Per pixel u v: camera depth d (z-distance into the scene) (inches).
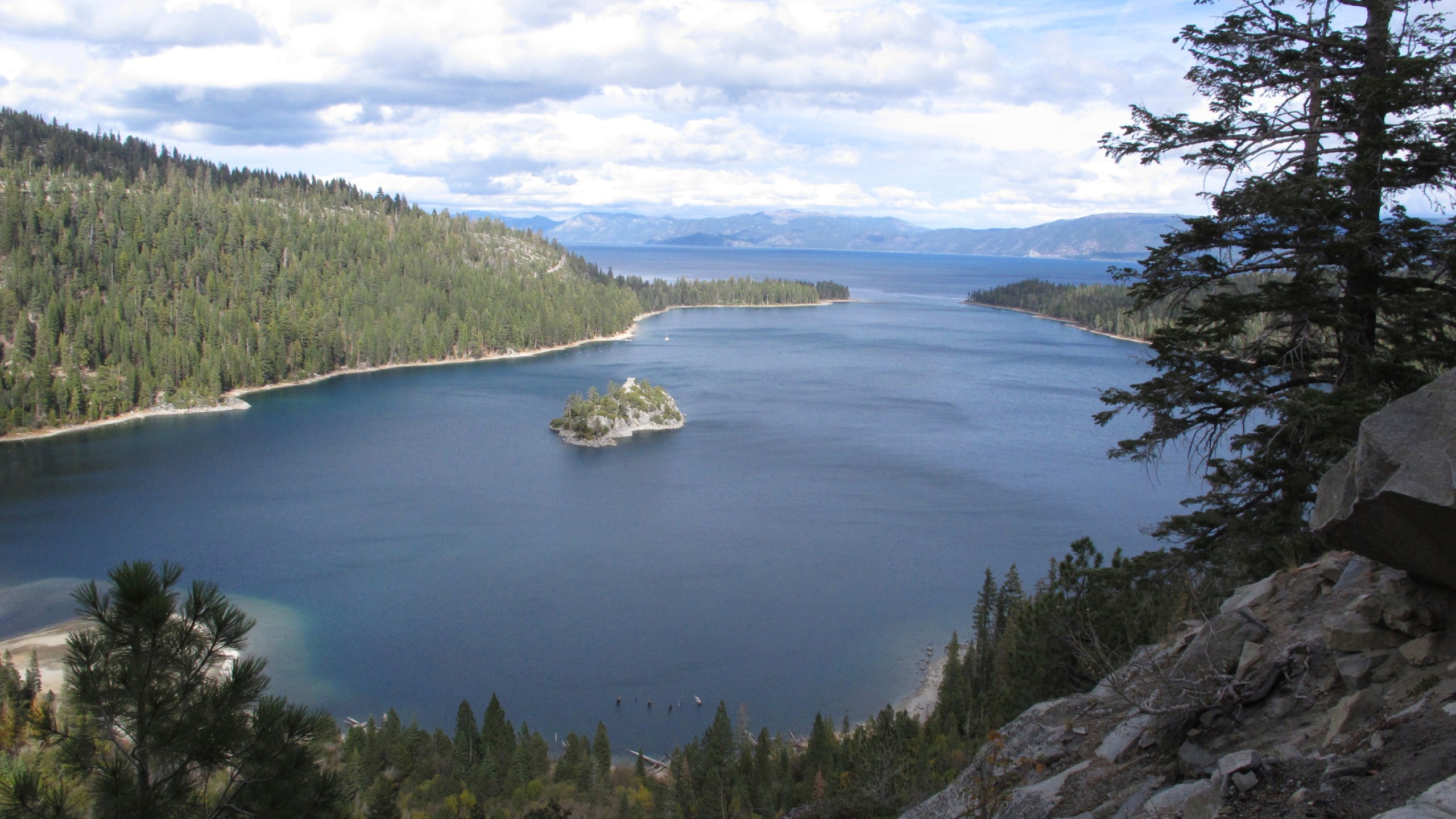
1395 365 946.1
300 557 5083.7
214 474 6820.9
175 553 5083.7
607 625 4239.7
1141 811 501.7
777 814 2087.8
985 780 645.9
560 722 3435.0
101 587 4362.7
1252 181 999.6
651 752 3208.7
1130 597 1131.3
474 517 5856.3
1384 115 959.6
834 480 6658.5
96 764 586.2
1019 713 1298.0
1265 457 1042.1
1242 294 1015.0
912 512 5856.3
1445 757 398.3
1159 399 1077.8
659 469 7032.5
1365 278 1005.8
